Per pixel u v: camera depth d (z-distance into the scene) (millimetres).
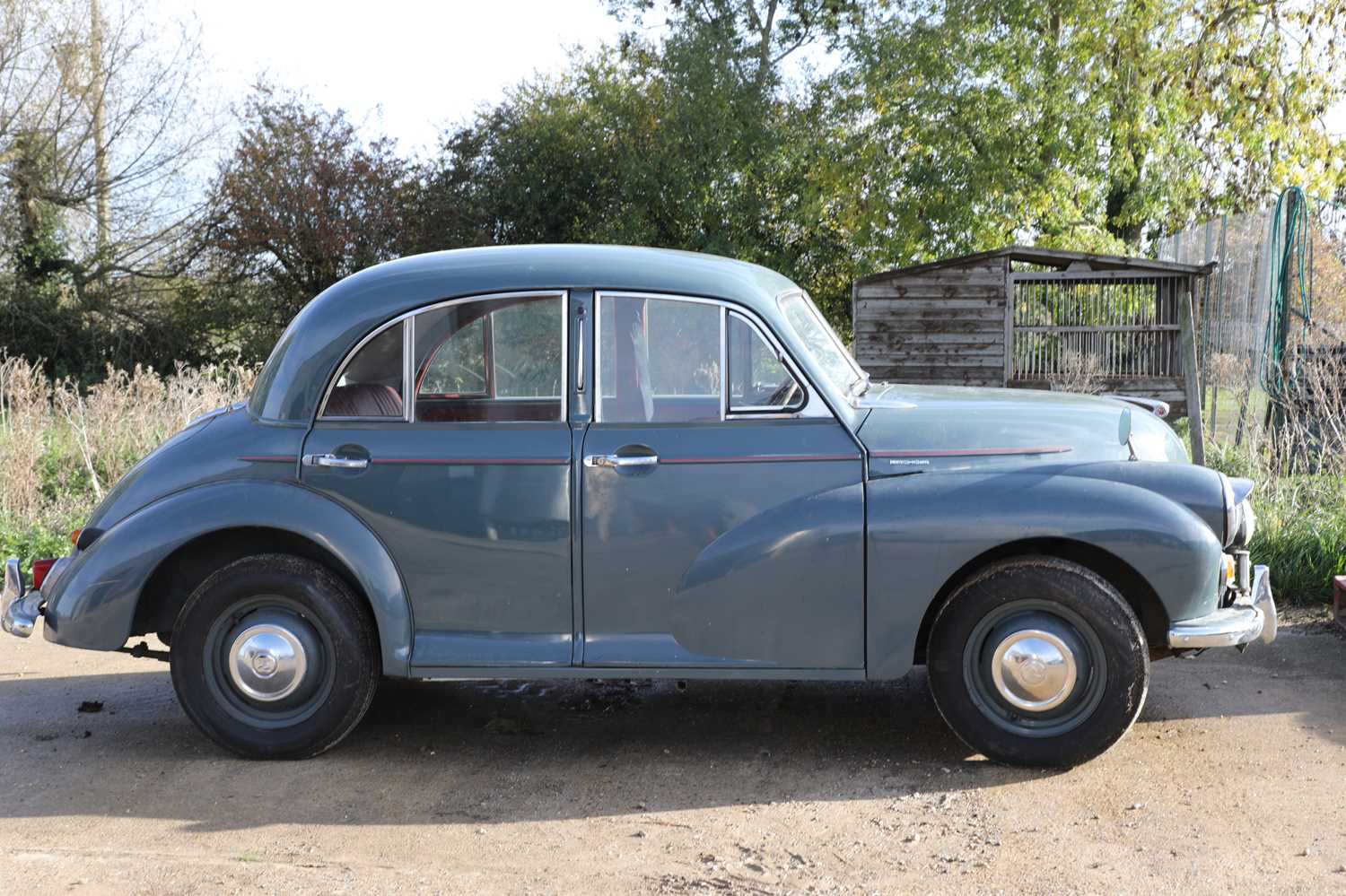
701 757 4699
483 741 4945
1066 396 5105
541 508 4512
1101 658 4312
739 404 4527
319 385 4680
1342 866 3545
